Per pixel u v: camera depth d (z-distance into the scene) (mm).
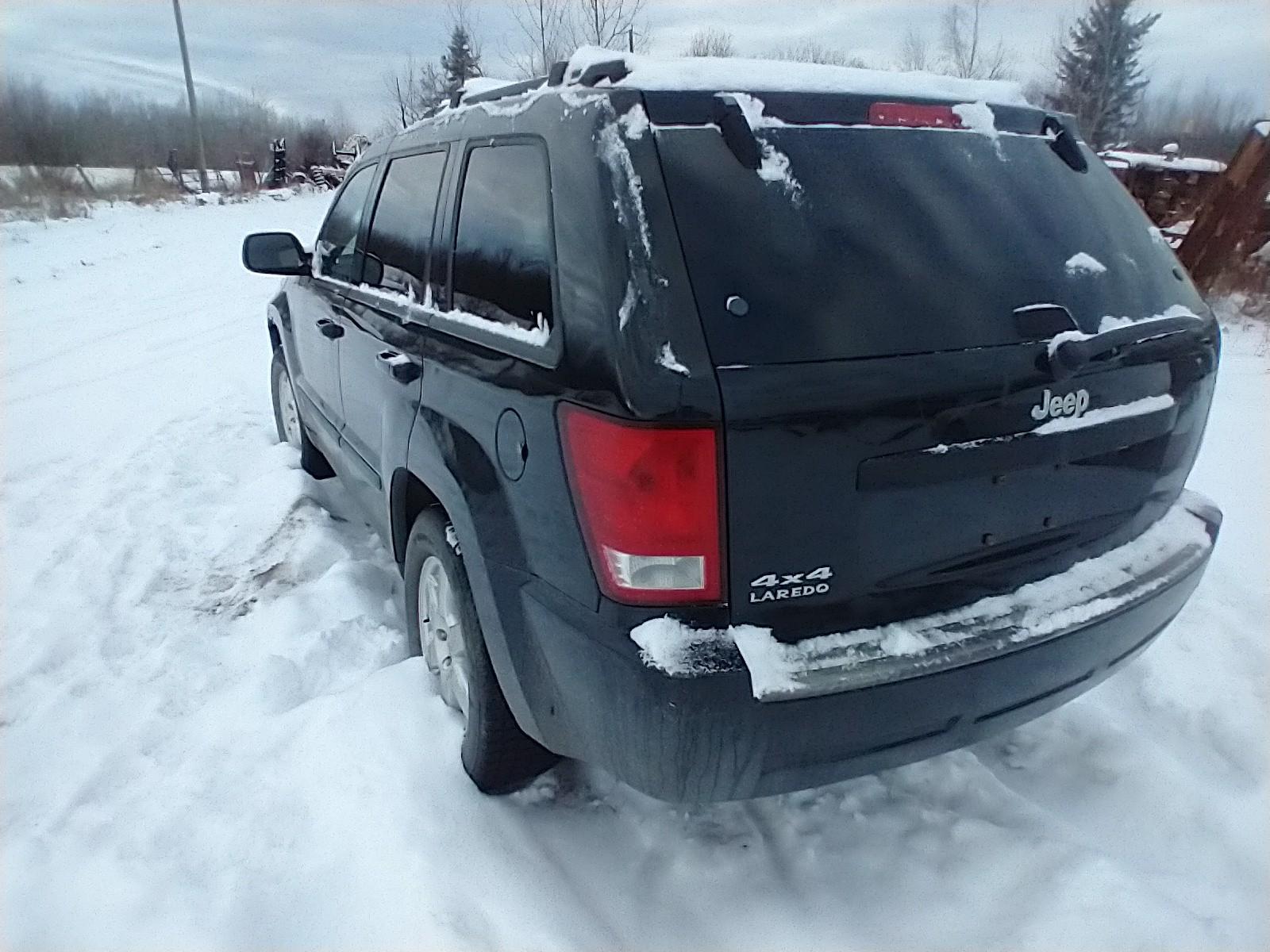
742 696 1865
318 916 2213
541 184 2291
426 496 2998
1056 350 2113
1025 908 2277
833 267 2023
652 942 2215
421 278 3062
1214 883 2396
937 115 2391
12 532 4652
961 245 2199
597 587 1972
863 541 1989
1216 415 5645
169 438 6094
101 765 2826
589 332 1975
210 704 3164
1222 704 3088
